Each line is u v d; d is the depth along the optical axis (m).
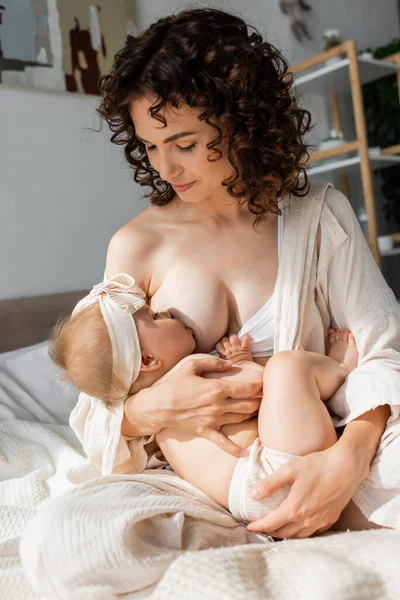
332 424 0.84
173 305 1.00
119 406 0.95
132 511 0.71
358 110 2.67
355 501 0.83
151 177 1.10
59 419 1.59
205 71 0.86
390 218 3.54
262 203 0.97
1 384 1.62
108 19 2.36
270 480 0.77
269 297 0.99
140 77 0.87
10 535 0.98
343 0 3.48
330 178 3.24
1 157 2.09
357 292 1.01
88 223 2.30
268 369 0.86
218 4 2.78
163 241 1.04
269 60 0.96
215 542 0.80
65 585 0.70
